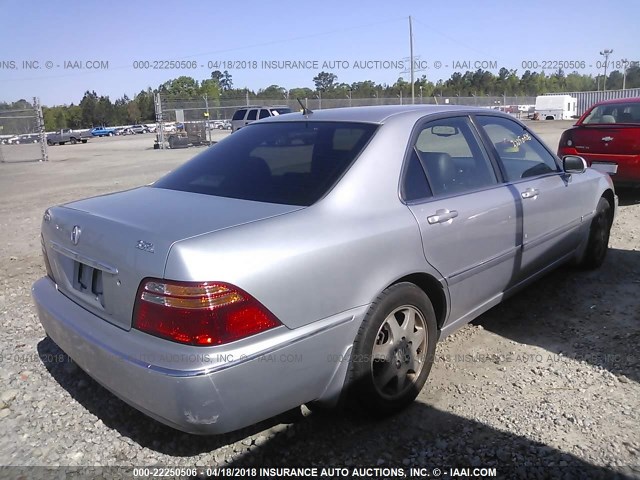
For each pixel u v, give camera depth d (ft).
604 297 15.37
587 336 13.11
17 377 11.94
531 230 13.29
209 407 7.48
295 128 11.59
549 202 13.91
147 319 7.83
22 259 21.49
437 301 10.94
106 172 54.95
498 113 13.79
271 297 7.91
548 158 15.02
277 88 135.64
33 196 38.93
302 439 9.63
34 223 28.68
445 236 10.50
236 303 7.59
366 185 9.62
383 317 9.44
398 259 9.57
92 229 9.01
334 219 8.95
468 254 11.19
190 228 8.20
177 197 10.13
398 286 9.72
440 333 11.22
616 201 18.38
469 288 11.53
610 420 9.79
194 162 11.96
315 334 8.42
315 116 11.82
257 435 9.77
